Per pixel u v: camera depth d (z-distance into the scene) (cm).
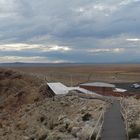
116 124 3566
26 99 11269
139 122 3209
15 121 7556
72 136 3512
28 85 13200
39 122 6097
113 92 10125
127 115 3800
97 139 2812
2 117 9612
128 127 3147
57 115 6044
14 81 13938
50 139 3844
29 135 5078
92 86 10362
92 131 3084
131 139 2805
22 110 8838
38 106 8075
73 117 4850
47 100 8144
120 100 6600
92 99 6900
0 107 11594
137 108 4350
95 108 5303
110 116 4212
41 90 10862
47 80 13975
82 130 3397
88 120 4178
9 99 11950
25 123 6588
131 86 13062
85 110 5284
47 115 6431
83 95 7700
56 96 8119
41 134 4469
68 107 6494
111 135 3025
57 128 4375
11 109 11112
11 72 14725
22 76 14300
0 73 14700
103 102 6194
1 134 6341
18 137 5503
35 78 13975
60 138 3631
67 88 9669
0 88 13800
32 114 7388
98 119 3628
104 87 10238
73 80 18850
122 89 11281
